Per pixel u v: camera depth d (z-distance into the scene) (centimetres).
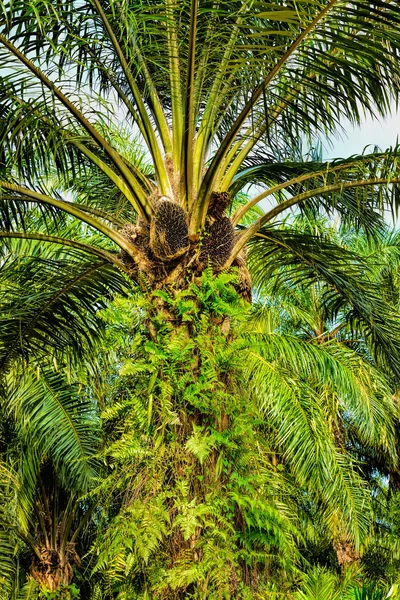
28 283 707
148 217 577
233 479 512
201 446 494
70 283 684
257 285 912
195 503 506
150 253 566
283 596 526
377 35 496
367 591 540
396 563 1422
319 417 932
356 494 984
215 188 638
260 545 537
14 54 528
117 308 550
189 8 536
